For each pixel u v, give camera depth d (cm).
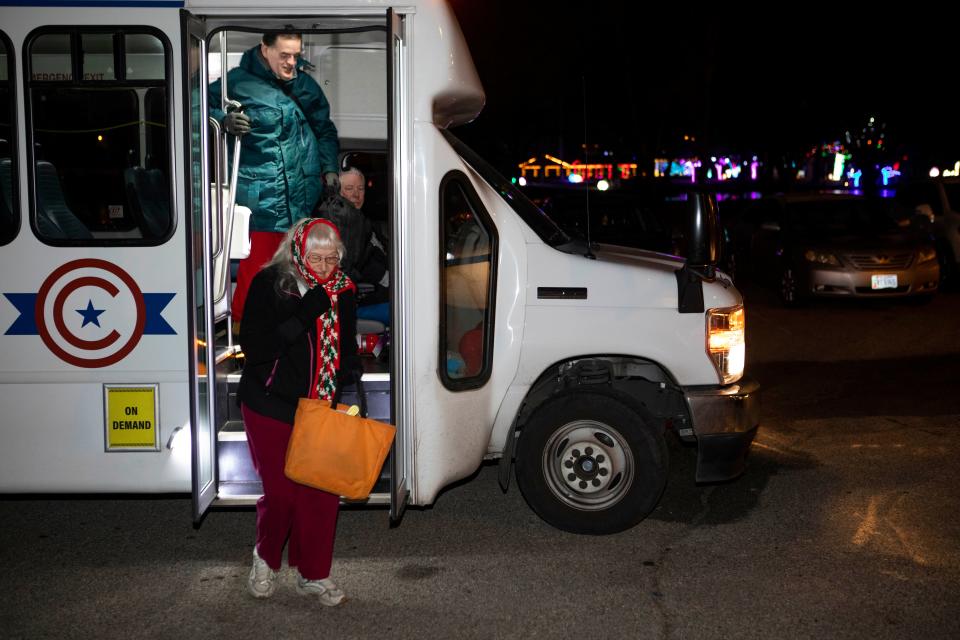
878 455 700
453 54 498
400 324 489
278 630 434
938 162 3130
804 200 1530
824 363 1029
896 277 1339
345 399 522
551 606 457
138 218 502
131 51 496
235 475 517
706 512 586
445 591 475
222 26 512
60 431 512
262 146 597
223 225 554
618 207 1467
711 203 535
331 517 448
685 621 439
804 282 1373
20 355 509
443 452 505
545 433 541
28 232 502
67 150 500
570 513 544
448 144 507
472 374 528
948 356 1050
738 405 540
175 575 496
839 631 429
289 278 435
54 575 496
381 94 676
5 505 605
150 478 513
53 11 493
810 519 571
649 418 536
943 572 491
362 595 471
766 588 474
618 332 531
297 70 624
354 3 491
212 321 505
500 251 531
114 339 506
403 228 489
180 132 496
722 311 542
